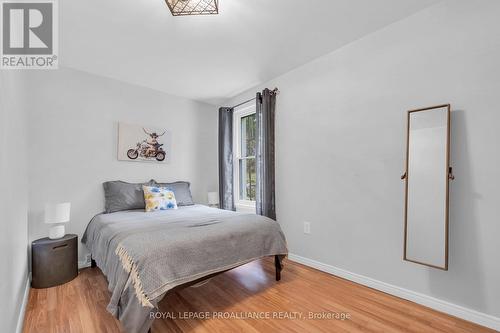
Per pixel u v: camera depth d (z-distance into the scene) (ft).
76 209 9.06
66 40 7.28
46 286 7.20
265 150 10.21
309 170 9.02
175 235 5.78
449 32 5.82
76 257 7.97
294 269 8.68
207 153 13.53
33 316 5.72
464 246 5.57
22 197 6.33
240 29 6.93
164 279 4.82
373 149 7.23
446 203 5.58
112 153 10.09
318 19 6.55
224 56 8.50
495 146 5.22
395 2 5.93
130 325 4.42
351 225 7.75
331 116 8.34
